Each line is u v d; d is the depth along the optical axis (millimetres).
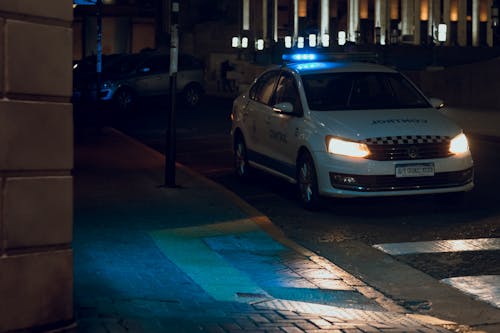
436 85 37906
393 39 60219
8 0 6309
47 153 6562
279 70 15734
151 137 25188
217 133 25719
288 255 10930
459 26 74750
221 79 49188
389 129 13344
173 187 15164
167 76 34000
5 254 6410
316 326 7570
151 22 64938
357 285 9766
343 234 12289
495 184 16094
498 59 33844
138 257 10422
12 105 6383
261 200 14844
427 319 8312
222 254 10875
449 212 13641
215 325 7418
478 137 23766
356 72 14766
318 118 13812
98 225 12070
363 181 13125
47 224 6586
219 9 64938
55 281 6664
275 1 67875
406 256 11047
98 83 24312
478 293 9445
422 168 13273
